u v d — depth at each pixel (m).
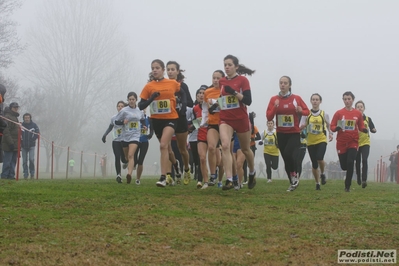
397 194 10.27
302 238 5.52
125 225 5.93
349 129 11.62
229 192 9.77
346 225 6.25
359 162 14.70
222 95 9.05
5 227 5.65
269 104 10.58
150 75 10.34
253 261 4.59
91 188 9.80
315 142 11.98
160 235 5.48
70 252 4.71
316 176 11.90
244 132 9.23
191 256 4.71
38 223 5.91
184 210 7.08
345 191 11.27
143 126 12.86
